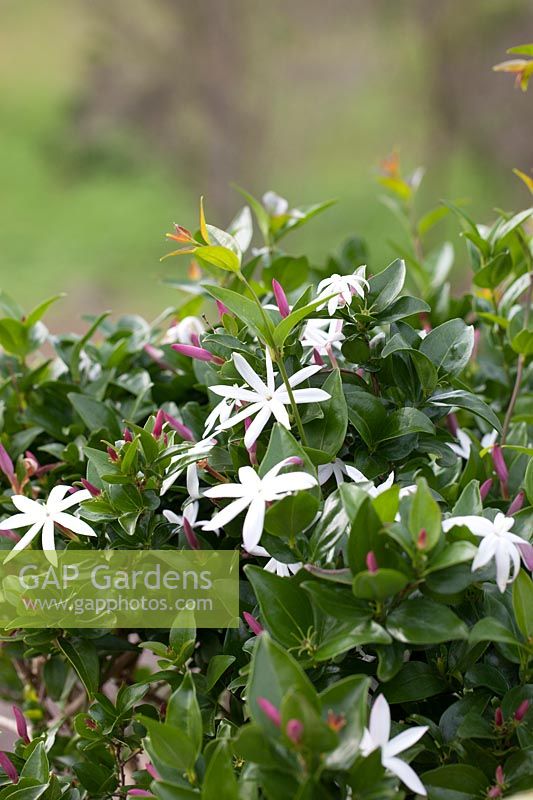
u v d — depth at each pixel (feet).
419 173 3.35
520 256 2.85
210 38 11.68
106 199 15.34
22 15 16.15
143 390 2.71
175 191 14.96
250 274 2.91
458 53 11.80
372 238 13.57
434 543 2.07
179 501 2.49
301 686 1.99
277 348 2.24
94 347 2.88
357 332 2.37
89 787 2.43
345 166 13.61
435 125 12.32
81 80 14.49
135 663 2.84
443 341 2.42
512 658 2.19
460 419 2.84
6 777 2.38
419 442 2.38
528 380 2.93
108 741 2.42
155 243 14.42
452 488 2.40
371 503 2.08
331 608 2.10
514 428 2.72
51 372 2.90
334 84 12.67
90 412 2.67
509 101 11.84
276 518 2.17
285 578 2.17
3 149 16.37
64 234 14.80
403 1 11.83
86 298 13.55
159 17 11.87
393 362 2.39
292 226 3.04
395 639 2.13
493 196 12.74
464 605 2.24
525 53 2.66
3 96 16.84
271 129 12.34
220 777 2.01
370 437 2.34
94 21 12.50
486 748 2.21
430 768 2.25
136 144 15.05
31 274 14.10
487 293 2.95
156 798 2.12
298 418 2.27
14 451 2.72
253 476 2.16
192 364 2.79
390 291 2.37
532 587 2.16
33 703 2.91
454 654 2.24
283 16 11.78
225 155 12.02
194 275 3.08
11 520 2.31
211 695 2.36
